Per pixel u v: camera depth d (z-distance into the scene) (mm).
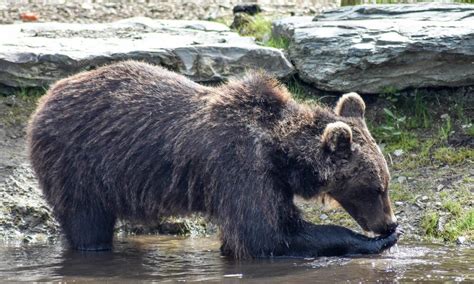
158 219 13680
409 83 16703
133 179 13383
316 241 12844
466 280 11242
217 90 13430
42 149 13633
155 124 13328
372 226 13117
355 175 12922
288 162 12914
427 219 14297
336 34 16859
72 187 13531
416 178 15312
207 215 13227
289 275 11648
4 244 14211
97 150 13430
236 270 12047
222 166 12797
